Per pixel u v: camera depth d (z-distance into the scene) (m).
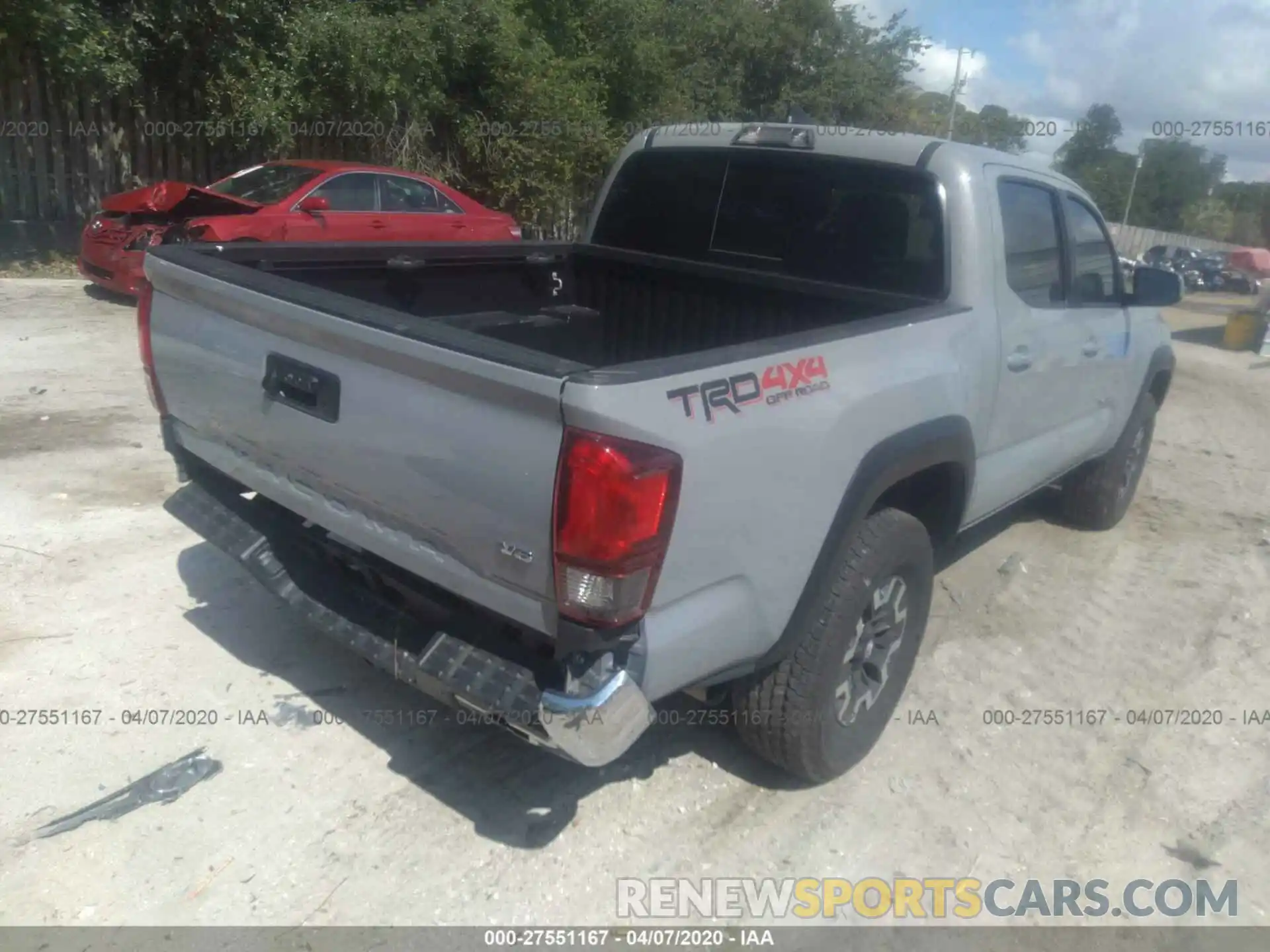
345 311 2.76
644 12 17.55
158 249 3.47
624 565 2.39
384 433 2.72
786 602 2.97
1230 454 8.77
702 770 3.54
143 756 3.32
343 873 2.92
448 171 14.95
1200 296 30.83
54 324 8.83
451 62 14.36
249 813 3.12
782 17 20.89
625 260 4.64
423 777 3.35
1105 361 4.97
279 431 3.05
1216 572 5.69
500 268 4.52
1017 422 4.20
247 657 3.92
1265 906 3.12
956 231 3.78
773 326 4.27
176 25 11.96
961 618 4.84
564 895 2.93
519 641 2.77
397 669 2.88
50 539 4.69
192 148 13.41
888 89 23.20
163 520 5.00
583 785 3.39
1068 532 6.13
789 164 4.24
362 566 3.07
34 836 2.95
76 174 12.55
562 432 2.36
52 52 10.88
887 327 3.28
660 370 2.45
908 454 3.29
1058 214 4.42
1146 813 3.52
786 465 2.79
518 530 2.49
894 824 3.36
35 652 3.82
